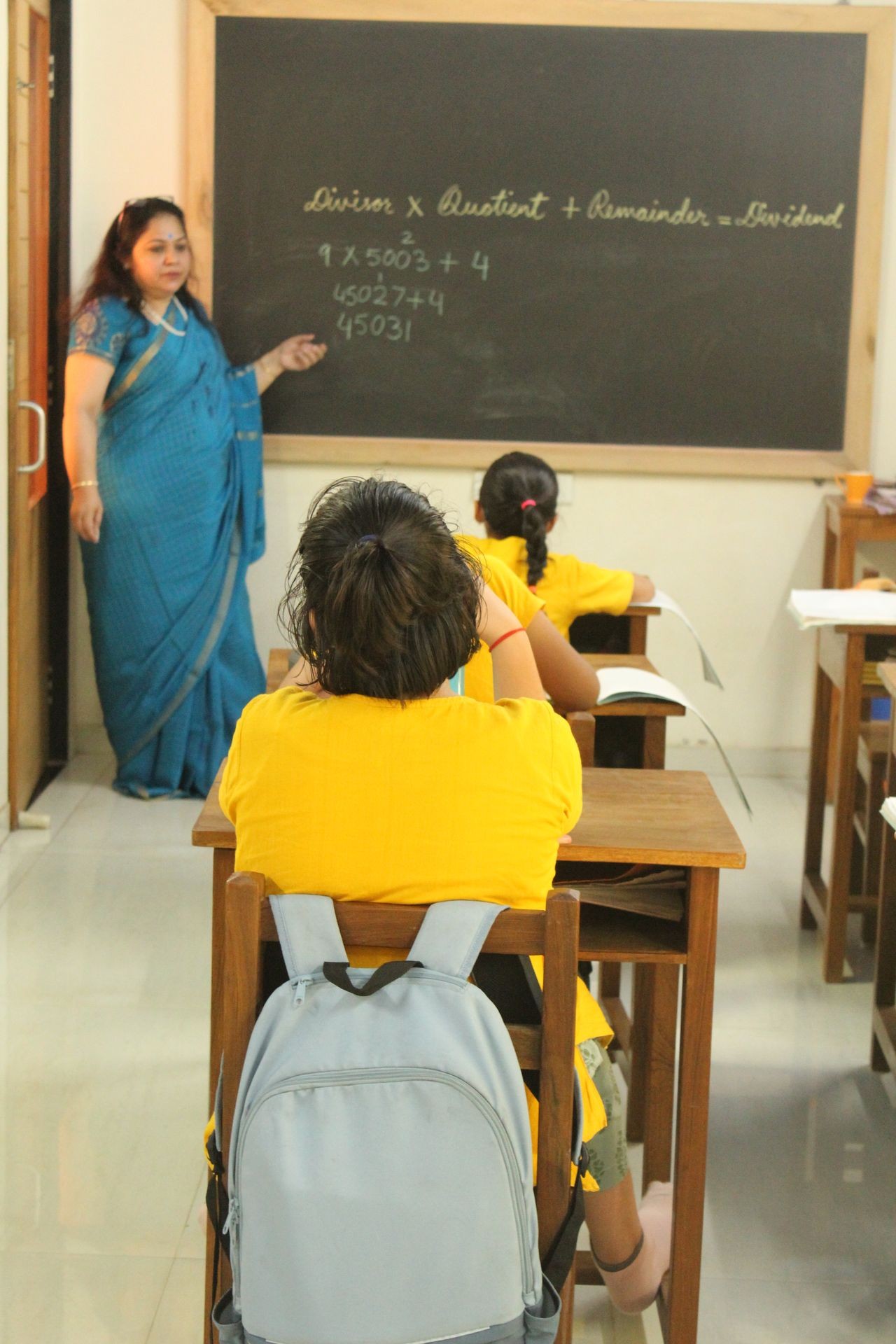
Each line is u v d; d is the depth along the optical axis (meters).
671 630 4.40
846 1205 2.26
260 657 4.41
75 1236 2.11
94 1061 2.62
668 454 4.29
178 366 3.89
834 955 3.05
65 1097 2.50
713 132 4.16
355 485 1.39
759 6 4.09
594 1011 1.67
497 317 4.24
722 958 3.16
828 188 4.18
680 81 4.13
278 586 4.37
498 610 1.84
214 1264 1.62
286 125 4.13
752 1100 2.57
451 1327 1.23
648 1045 2.17
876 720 3.51
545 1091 1.32
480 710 1.36
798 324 4.25
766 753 4.46
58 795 4.08
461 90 4.12
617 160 4.17
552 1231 1.35
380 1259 1.21
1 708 3.68
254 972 1.31
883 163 4.16
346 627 1.31
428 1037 1.22
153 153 4.14
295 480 4.32
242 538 4.12
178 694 4.04
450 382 4.27
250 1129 1.22
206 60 4.08
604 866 1.77
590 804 1.78
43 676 4.21
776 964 3.14
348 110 4.13
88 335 3.81
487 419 4.29
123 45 4.08
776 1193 2.29
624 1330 1.94
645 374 4.27
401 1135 1.21
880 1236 2.18
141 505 3.93
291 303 4.23
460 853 1.32
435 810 1.32
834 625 2.89
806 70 4.12
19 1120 2.42
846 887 3.02
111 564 3.98
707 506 4.34
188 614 4.01
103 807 3.99
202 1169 2.29
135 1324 1.92
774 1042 2.79
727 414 4.30
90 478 3.83
